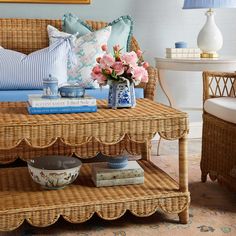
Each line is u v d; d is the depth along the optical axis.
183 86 4.08
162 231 2.16
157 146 3.80
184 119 2.16
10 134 1.98
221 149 2.61
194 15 3.97
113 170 2.31
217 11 4.02
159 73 3.62
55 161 2.37
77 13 3.71
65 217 2.06
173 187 2.29
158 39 3.92
